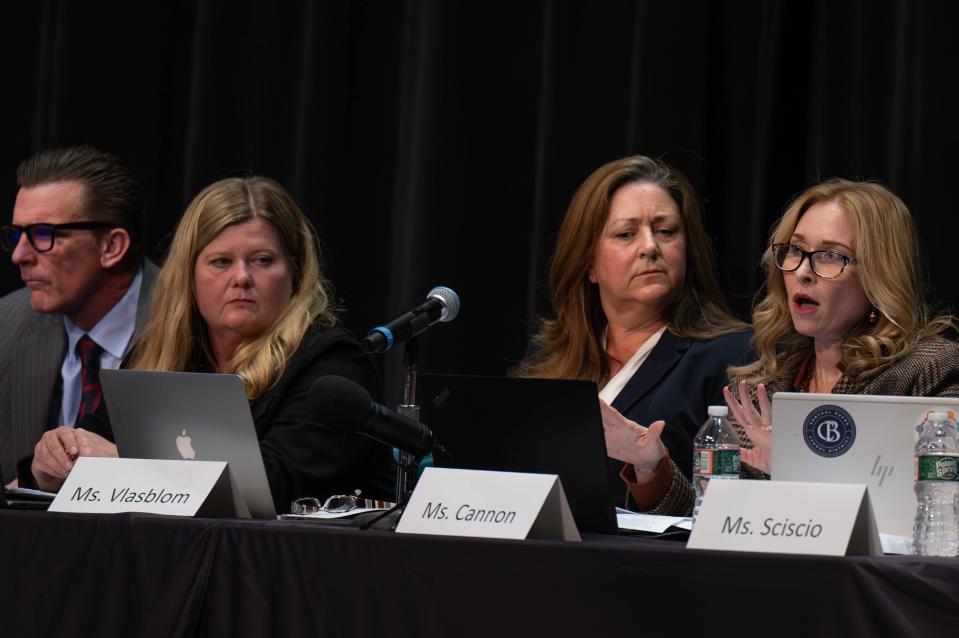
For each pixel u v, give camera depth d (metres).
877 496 6.99
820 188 9.77
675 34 13.05
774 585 5.49
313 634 6.21
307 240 10.80
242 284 10.23
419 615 6.02
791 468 7.17
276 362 10.02
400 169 14.52
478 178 14.36
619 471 10.60
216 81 15.20
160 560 6.55
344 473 9.75
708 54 13.31
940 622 5.28
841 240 9.43
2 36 16.45
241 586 6.38
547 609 5.82
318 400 6.87
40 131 15.80
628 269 11.18
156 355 10.59
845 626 5.37
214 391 7.82
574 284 11.66
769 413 8.53
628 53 13.64
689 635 5.59
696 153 12.98
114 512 7.25
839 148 12.90
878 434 7.00
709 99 13.39
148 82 15.73
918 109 12.19
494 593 5.91
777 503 6.16
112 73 15.70
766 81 13.03
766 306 10.22
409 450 7.03
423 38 14.23
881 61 12.66
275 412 9.89
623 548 5.75
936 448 6.80
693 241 11.57
